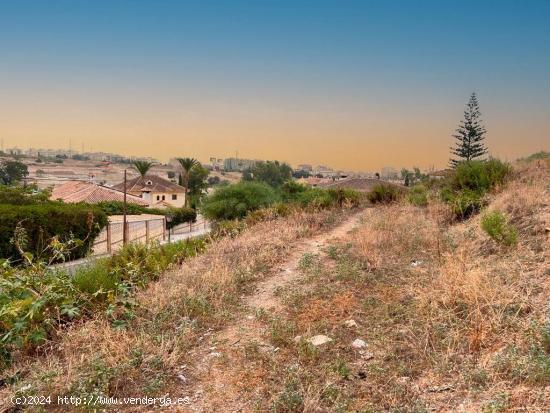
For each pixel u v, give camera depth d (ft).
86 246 65.77
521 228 23.97
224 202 89.20
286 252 30.14
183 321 17.20
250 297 21.12
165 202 228.02
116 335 15.61
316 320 16.80
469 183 43.14
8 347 15.12
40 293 16.76
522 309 14.57
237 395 12.10
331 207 59.41
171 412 11.53
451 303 16.01
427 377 11.90
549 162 49.37
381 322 15.76
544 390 10.34
